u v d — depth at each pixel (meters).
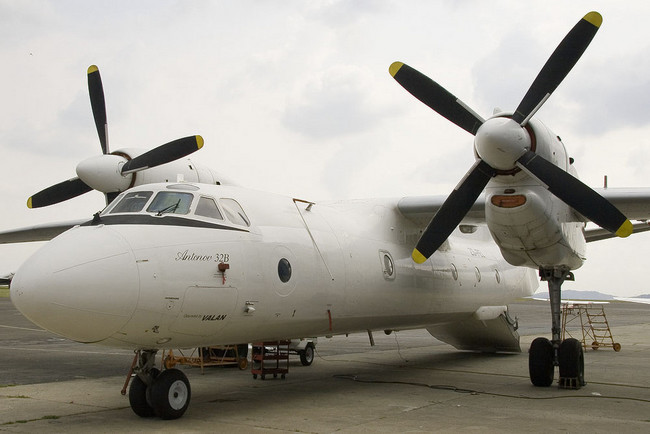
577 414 7.70
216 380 10.92
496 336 15.02
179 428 6.89
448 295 12.40
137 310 6.63
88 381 10.64
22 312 6.47
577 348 9.83
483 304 13.88
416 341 20.08
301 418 7.45
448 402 8.59
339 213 10.66
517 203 9.09
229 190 8.51
